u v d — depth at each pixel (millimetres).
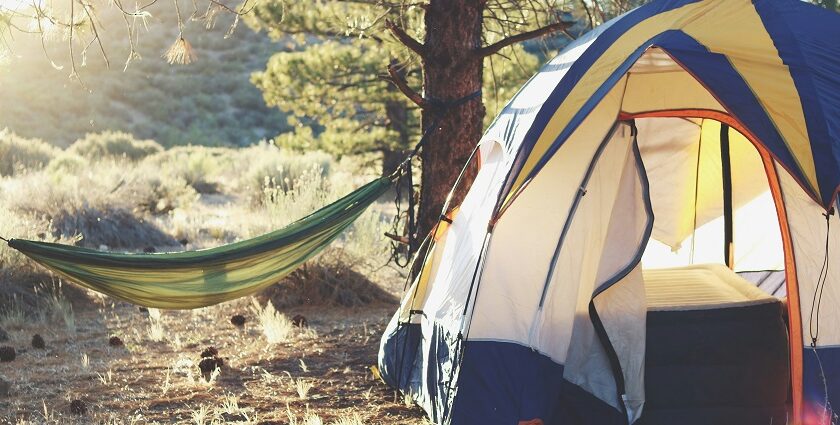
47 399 5836
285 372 6543
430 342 5527
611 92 5230
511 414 4863
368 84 17156
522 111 5188
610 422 4902
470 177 6855
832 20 4969
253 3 5969
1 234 8969
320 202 11633
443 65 6871
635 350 4934
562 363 4988
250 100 47562
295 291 9234
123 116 44281
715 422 5012
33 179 13164
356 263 9641
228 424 5238
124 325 8117
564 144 5062
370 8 9906
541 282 4996
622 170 5117
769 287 6719
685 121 6570
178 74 48938
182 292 5352
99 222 11844
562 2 8516
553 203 5023
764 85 4598
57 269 5012
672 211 7016
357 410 5652
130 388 6125
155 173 17797
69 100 44125
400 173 6035
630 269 4875
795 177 4367
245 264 5355
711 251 7031
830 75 4609
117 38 49469
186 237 12844
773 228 6602
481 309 4988
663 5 5145
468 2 6848
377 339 7652
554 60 5484
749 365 5078
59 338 7547
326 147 18422
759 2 4996
